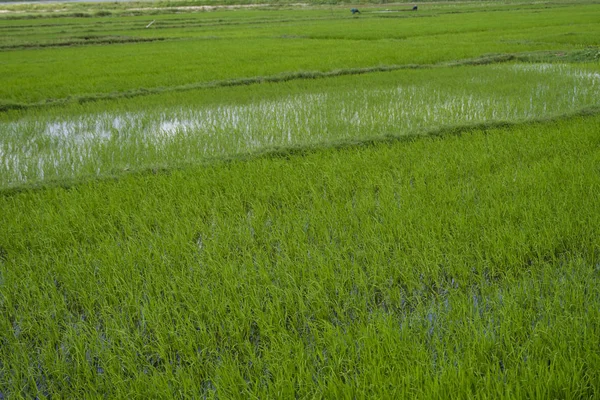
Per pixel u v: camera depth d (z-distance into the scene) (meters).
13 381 3.11
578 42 16.89
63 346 3.45
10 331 3.59
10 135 8.43
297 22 31.50
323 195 5.55
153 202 5.51
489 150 6.53
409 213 4.75
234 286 3.79
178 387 3.01
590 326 3.19
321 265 3.97
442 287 3.91
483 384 2.78
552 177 5.40
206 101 10.15
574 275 3.77
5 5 57.72
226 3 55.84
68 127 8.86
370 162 6.26
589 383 2.77
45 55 18.61
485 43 17.58
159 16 39.72
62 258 4.39
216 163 6.59
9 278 4.14
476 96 9.61
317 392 2.79
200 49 18.91
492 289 3.77
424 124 8.01
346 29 25.45
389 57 14.80
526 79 11.01
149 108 9.81
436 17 31.83
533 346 3.03
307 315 3.62
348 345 3.23
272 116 8.86
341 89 10.80
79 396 3.05
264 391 2.85
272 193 5.58
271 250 4.48
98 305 3.88
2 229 5.02
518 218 4.66
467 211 4.82
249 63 14.62
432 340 3.20
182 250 4.45
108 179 6.27
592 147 6.45
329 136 7.64
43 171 6.80
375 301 3.80
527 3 43.56
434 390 2.69
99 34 26.00
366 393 2.80
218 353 3.24
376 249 4.27
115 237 4.86
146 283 3.98
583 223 4.36
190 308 3.57
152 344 3.38
